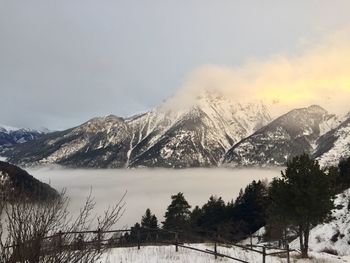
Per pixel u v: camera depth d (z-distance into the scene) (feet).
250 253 77.56
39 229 15.66
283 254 85.66
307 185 83.46
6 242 15.14
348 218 133.49
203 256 67.00
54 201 16.49
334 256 90.53
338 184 158.81
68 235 16.42
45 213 15.93
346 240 126.00
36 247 15.43
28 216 15.60
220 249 77.15
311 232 140.67
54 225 16.11
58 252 16.06
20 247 15.16
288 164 86.58
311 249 130.41
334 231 132.57
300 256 85.35
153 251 66.64
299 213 82.43
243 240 209.36
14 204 15.23
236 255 71.77
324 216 84.07
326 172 88.43
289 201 85.10
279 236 156.25
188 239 92.79
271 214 92.48
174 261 60.49
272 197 88.53
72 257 16.44
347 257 89.61
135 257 59.98
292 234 170.81
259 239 181.16
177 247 69.51
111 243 21.52
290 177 85.20
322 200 82.94
